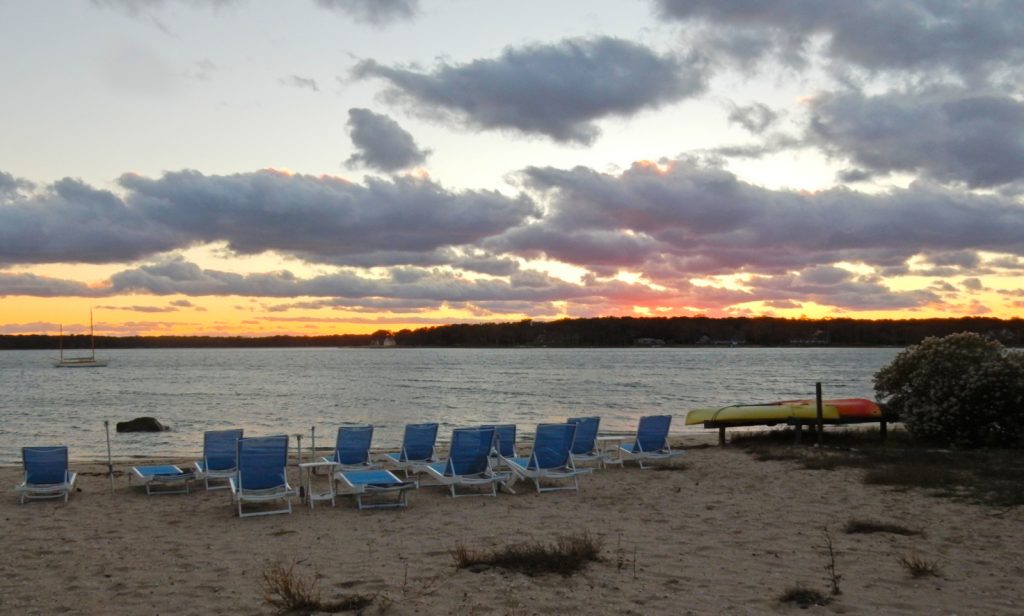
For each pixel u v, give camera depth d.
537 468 11.11
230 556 7.40
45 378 74.69
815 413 15.22
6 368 111.00
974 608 5.53
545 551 7.12
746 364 103.69
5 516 9.71
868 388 49.81
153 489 11.74
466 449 10.88
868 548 7.35
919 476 11.00
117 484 12.38
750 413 15.70
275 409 36.12
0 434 26.39
